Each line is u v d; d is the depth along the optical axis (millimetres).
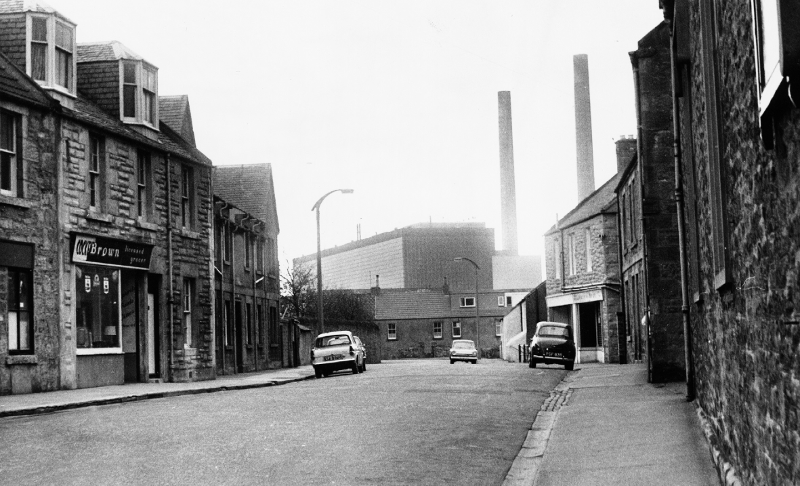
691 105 11898
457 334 92125
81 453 10750
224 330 36406
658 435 11492
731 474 7617
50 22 23719
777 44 3957
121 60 27594
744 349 6574
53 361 22812
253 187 44344
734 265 6797
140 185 27812
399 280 108125
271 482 8891
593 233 46031
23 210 21859
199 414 15500
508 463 10359
